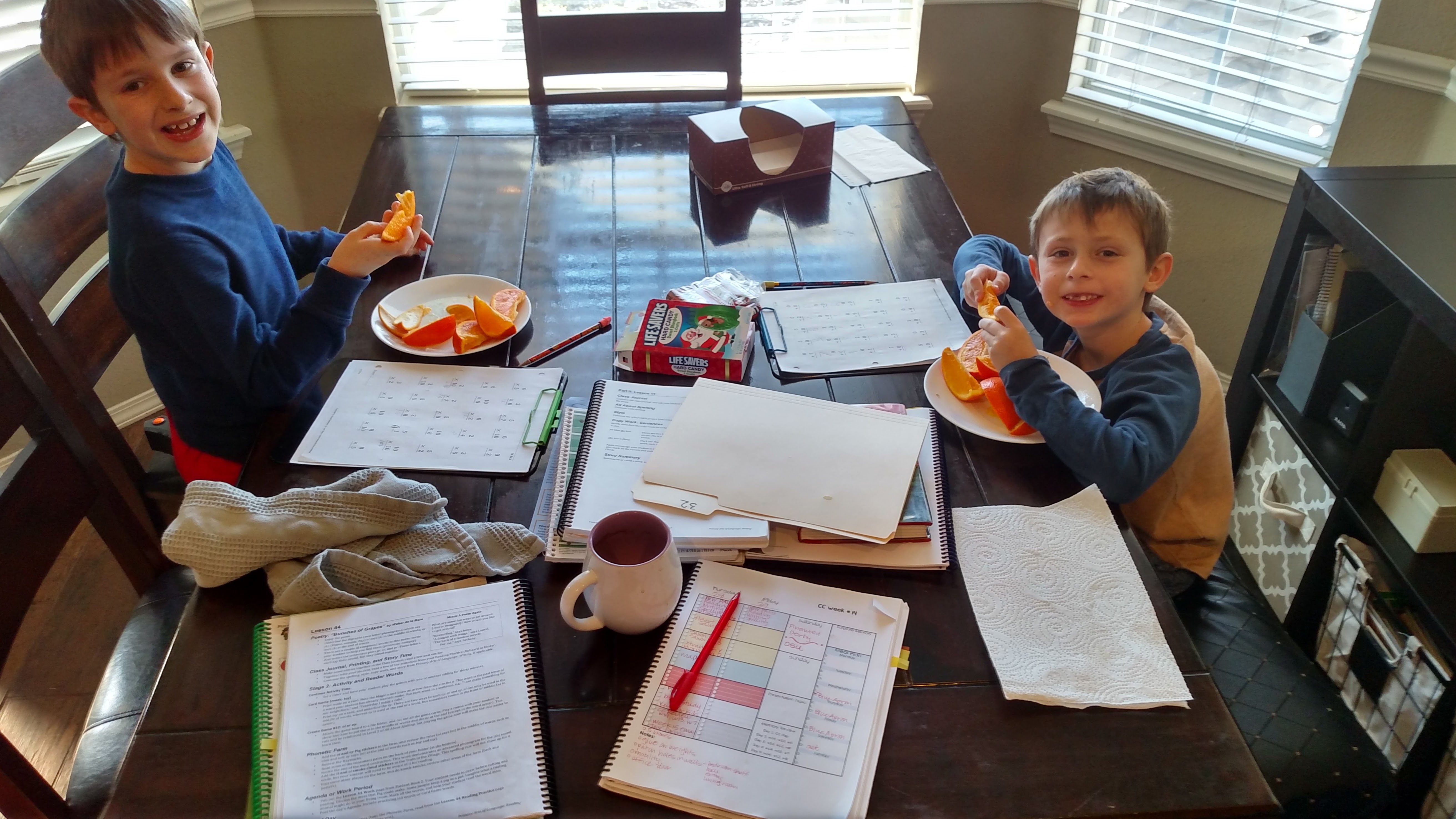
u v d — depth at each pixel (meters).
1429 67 1.67
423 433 1.08
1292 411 1.60
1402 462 1.34
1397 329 1.43
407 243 1.23
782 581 0.89
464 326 1.25
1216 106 2.12
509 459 1.05
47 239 1.20
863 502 0.94
